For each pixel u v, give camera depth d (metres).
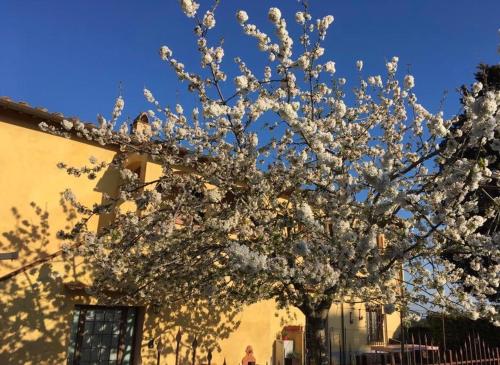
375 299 7.36
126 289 7.70
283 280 5.88
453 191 4.79
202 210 6.81
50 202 8.77
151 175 9.09
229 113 5.41
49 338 7.98
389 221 6.31
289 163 6.59
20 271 7.98
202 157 7.05
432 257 6.65
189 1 5.47
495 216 5.79
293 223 5.99
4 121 8.61
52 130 7.40
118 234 6.75
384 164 4.75
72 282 8.29
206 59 5.78
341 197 5.27
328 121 6.40
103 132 7.30
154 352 8.97
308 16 6.02
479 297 6.62
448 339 13.89
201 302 9.62
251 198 6.29
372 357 11.01
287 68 6.17
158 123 7.26
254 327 10.42
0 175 8.40
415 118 7.39
